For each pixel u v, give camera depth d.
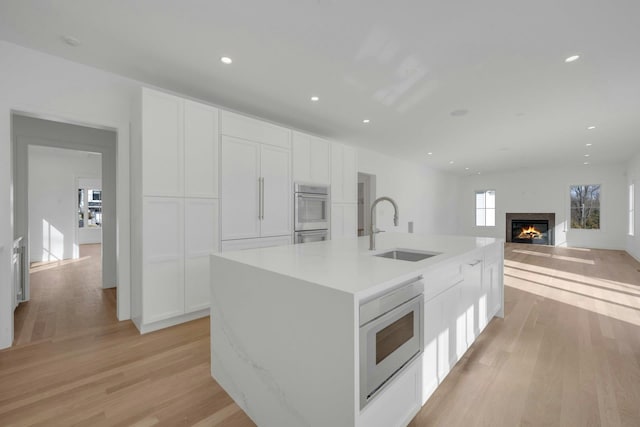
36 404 1.67
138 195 2.71
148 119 2.64
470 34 2.29
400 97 3.53
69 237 7.11
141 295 2.64
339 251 2.10
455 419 1.54
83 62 2.71
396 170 7.50
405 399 1.43
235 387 1.73
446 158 7.58
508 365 2.08
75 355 2.25
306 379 1.29
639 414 1.57
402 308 1.38
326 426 1.20
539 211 9.52
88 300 3.64
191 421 1.56
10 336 2.38
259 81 3.11
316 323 1.23
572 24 2.15
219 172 3.13
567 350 2.30
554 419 1.54
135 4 1.97
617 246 8.31
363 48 2.50
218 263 1.88
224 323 1.83
